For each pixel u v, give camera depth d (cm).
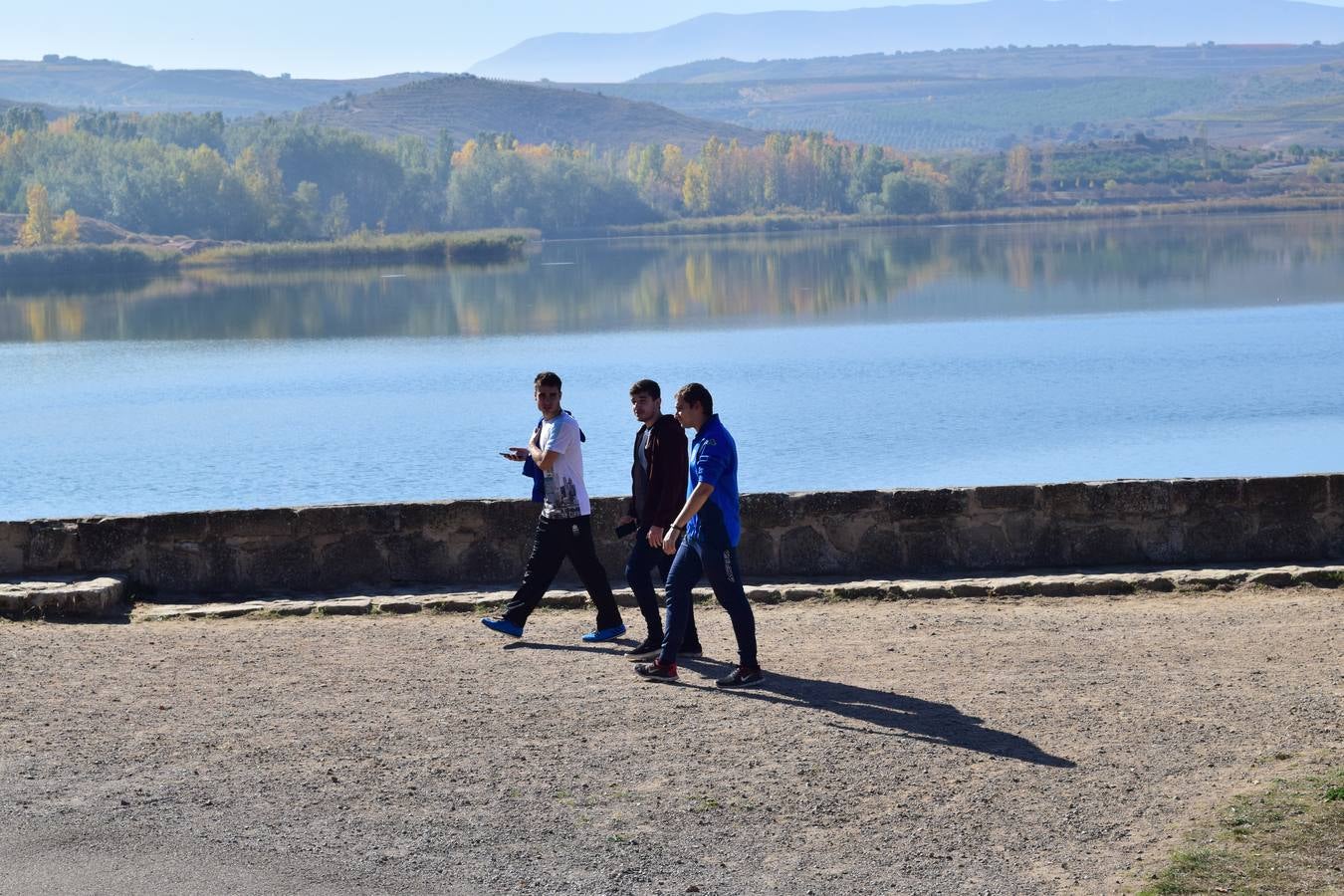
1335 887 647
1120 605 1259
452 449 4603
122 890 677
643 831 740
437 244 19975
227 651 1135
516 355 7319
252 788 807
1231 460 4088
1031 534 1427
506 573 1426
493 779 819
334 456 4534
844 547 1423
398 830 745
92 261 18338
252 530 1407
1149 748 845
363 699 984
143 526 1398
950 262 14788
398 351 7681
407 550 1420
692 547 1027
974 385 5722
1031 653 1081
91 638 1184
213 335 9019
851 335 7906
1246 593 1289
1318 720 884
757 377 6172
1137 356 6444
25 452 4722
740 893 669
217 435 4975
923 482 3900
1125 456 4197
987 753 847
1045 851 706
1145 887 657
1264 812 732
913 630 1175
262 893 673
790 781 808
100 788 808
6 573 1391
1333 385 5362
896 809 764
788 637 1166
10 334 9419
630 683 1025
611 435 4672
